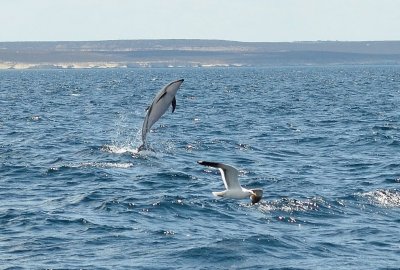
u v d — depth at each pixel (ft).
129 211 97.96
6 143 170.19
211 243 83.10
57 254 79.20
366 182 120.06
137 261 76.89
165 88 94.84
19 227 89.86
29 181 120.88
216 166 64.49
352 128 204.85
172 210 98.89
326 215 98.32
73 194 110.11
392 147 163.32
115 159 142.31
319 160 145.79
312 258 79.51
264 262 77.56
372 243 85.66
